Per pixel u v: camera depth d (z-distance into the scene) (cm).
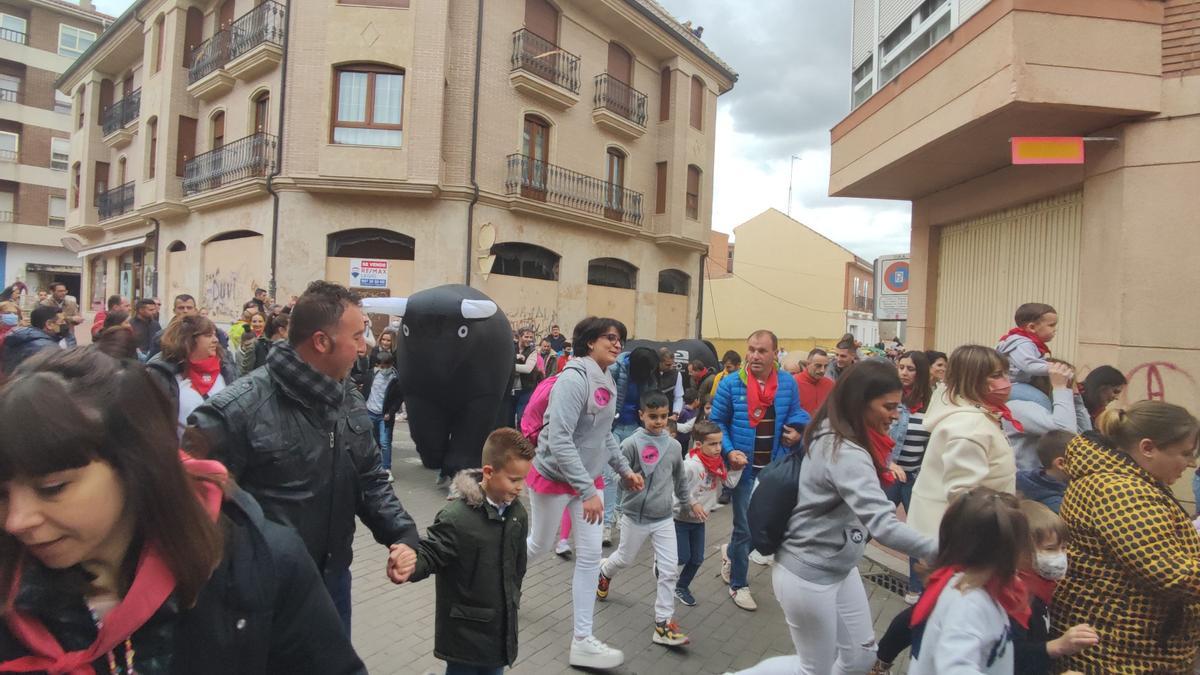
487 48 1570
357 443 251
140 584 108
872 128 752
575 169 1820
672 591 394
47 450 94
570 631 405
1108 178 572
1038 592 244
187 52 1844
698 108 2228
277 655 137
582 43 1828
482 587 270
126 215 2080
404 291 1501
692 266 2272
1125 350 553
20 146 3209
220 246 1689
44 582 106
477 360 559
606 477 579
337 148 1436
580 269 1836
